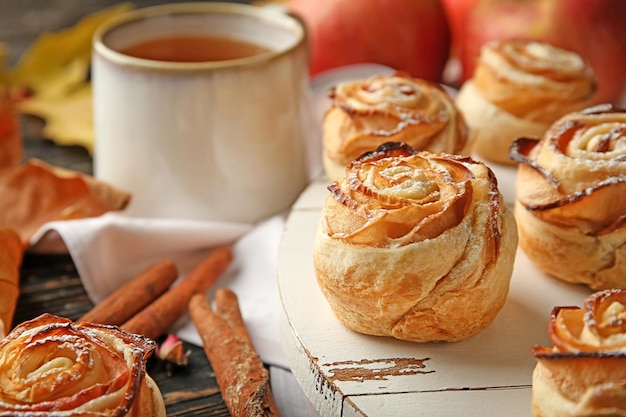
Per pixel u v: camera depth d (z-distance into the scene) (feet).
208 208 2.09
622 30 2.35
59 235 2.01
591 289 1.78
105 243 1.97
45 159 2.28
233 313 1.86
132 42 2.20
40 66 2.49
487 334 1.69
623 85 2.39
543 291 1.77
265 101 2.06
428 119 1.85
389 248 1.61
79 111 2.39
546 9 2.33
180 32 2.23
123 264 2.00
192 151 2.05
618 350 1.49
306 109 2.16
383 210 1.62
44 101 2.42
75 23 2.75
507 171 2.04
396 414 1.57
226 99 2.02
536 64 2.01
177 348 1.81
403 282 1.61
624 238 1.72
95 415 1.47
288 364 1.75
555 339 1.53
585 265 1.75
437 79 2.52
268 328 1.87
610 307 1.54
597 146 1.75
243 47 2.24
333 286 1.65
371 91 1.90
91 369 1.52
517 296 1.76
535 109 2.01
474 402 1.59
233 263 2.03
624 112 1.81
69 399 1.48
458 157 1.70
